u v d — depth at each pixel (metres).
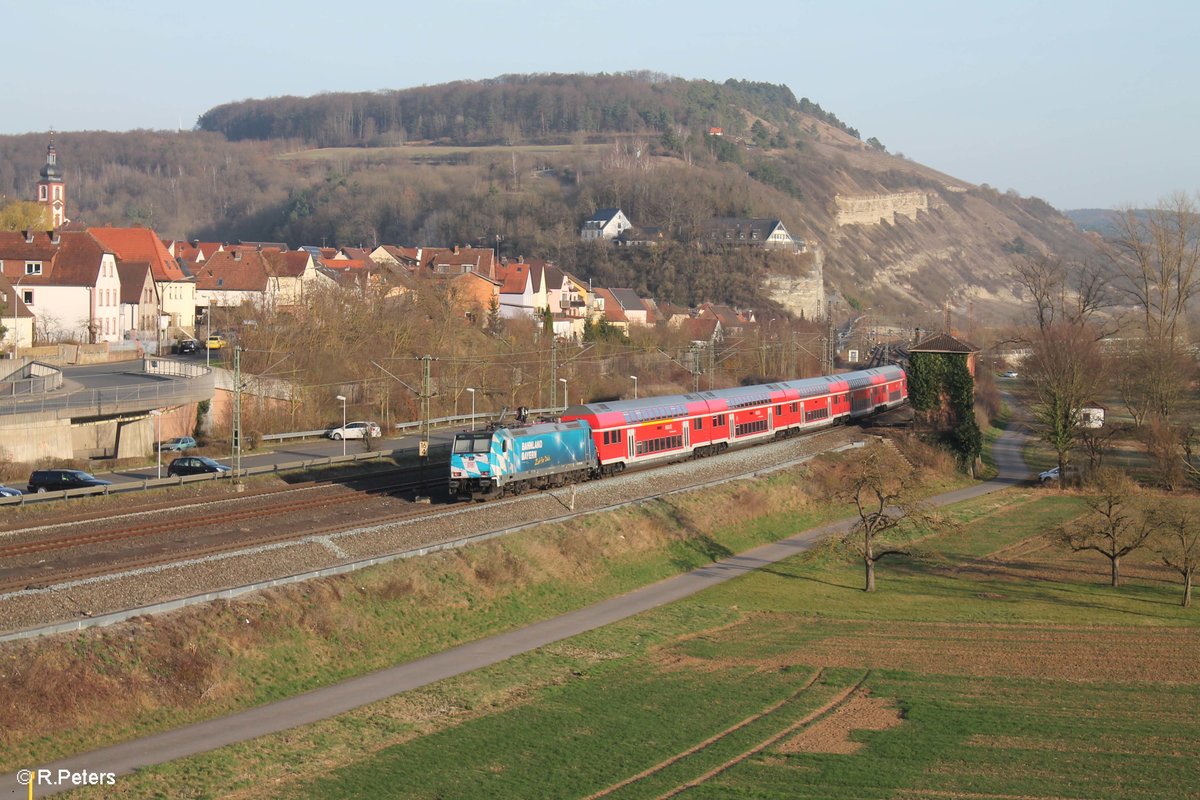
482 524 66.00
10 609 44.19
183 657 44.50
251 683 45.69
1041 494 97.50
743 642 56.28
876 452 77.56
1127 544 74.50
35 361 99.94
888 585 69.12
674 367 149.75
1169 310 127.94
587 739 42.44
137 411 86.31
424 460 83.38
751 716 45.53
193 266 181.00
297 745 40.62
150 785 36.53
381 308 126.38
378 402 107.88
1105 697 48.34
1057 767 40.56
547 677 49.62
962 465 104.81
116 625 44.44
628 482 80.88
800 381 113.44
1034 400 114.06
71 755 38.81
